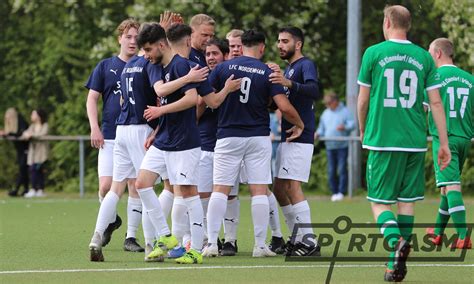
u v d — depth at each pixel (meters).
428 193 61.72
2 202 55.69
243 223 42.00
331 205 52.62
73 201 56.44
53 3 69.56
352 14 59.81
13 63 71.06
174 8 64.88
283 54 31.27
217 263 28.73
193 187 28.64
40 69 70.19
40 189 61.53
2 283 24.94
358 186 58.16
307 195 62.34
